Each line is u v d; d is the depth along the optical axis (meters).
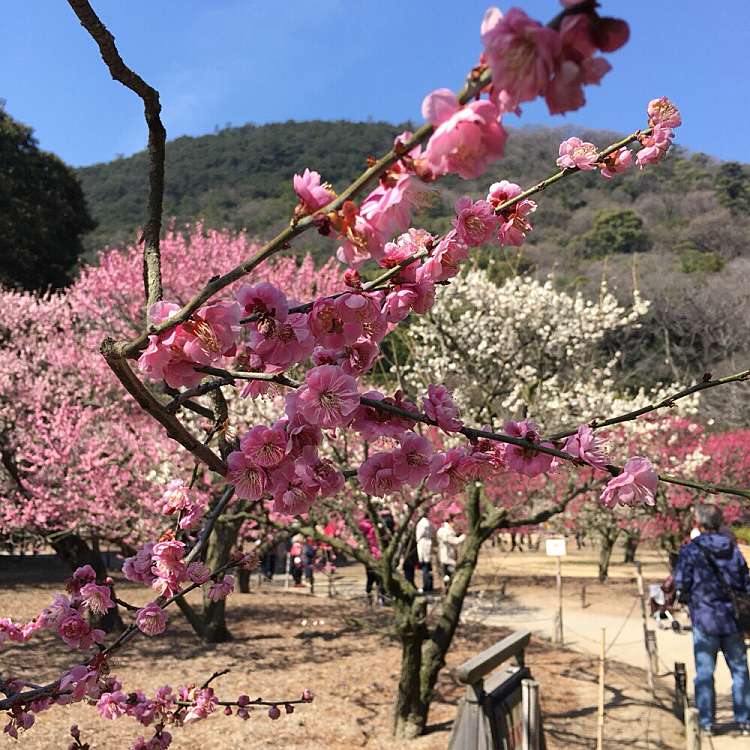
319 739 5.57
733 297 25.97
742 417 20.58
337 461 6.36
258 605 11.95
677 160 59.66
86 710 5.97
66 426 8.71
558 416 8.15
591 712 6.45
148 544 2.05
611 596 13.45
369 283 1.51
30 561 17.56
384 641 9.10
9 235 20.67
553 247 47.66
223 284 1.17
